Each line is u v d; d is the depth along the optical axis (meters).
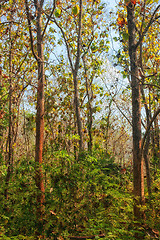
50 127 8.38
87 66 8.77
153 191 6.34
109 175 6.54
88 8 8.36
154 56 7.38
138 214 4.63
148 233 4.14
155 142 8.68
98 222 4.08
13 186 5.39
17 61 8.18
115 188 5.80
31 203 5.05
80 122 7.28
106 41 8.41
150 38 7.21
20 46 7.66
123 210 4.71
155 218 4.82
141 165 4.96
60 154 5.36
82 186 5.20
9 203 5.20
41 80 6.27
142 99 6.84
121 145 11.38
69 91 8.81
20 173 5.68
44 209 4.99
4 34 7.38
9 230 4.52
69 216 4.91
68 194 5.13
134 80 5.15
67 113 8.81
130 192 5.79
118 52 5.49
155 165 8.26
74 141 8.04
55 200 5.23
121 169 7.02
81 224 4.81
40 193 5.22
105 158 7.33
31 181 5.48
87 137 8.53
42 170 5.41
